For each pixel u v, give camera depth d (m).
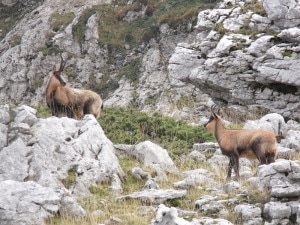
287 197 33.38
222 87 69.31
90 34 157.88
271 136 40.22
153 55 141.38
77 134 43.06
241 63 67.88
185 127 57.81
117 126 57.34
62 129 42.31
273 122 54.16
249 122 55.97
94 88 146.62
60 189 35.12
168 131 56.44
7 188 33.31
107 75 149.00
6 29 179.12
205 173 43.25
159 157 44.66
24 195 32.94
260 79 66.38
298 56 64.00
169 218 29.84
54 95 54.03
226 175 44.06
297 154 46.81
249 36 71.00
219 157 48.50
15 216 31.56
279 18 70.19
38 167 38.38
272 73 64.19
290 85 65.62
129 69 144.75
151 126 57.56
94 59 153.75
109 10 165.88
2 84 155.75
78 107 55.59
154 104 124.56
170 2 158.38
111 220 33.00
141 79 138.25
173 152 51.12
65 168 39.31
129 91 136.00
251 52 67.56
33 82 154.25
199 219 32.78
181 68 74.81
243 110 68.94
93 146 42.16
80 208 33.75
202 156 49.16
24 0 187.12
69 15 168.25
